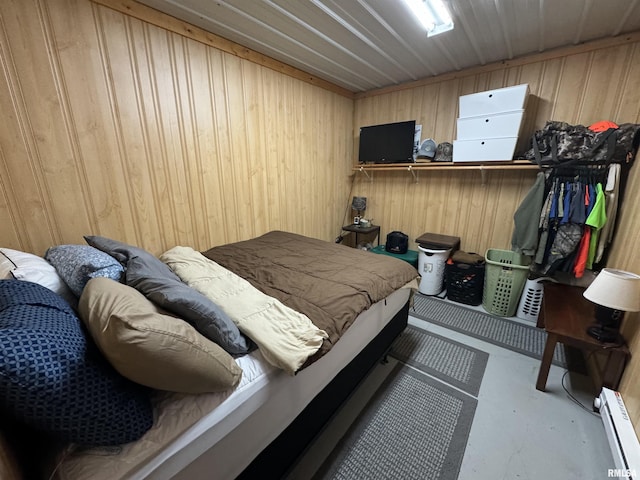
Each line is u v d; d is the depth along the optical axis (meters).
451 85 2.97
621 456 1.20
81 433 0.67
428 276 3.04
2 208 1.47
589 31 2.10
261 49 2.46
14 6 1.39
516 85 2.50
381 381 1.83
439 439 1.44
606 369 1.54
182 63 2.06
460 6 1.80
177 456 0.81
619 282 1.39
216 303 1.28
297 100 2.99
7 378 0.55
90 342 0.77
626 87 2.16
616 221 2.15
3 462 0.63
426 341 2.26
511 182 2.77
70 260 1.20
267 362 1.10
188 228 2.30
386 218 3.78
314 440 1.44
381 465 1.32
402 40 2.26
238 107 2.47
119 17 1.72
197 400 0.90
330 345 1.23
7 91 1.42
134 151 1.92
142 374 0.74
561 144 2.17
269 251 2.30
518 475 1.27
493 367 1.96
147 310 0.81
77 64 1.61
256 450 1.07
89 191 1.76
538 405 1.64
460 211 3.13
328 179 3.64
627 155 1.98
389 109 3.50
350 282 1.72
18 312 0.71
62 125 1.61
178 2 1.78
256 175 2.75
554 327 1.66
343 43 2.33
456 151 2.72
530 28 2.07
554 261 2.28
